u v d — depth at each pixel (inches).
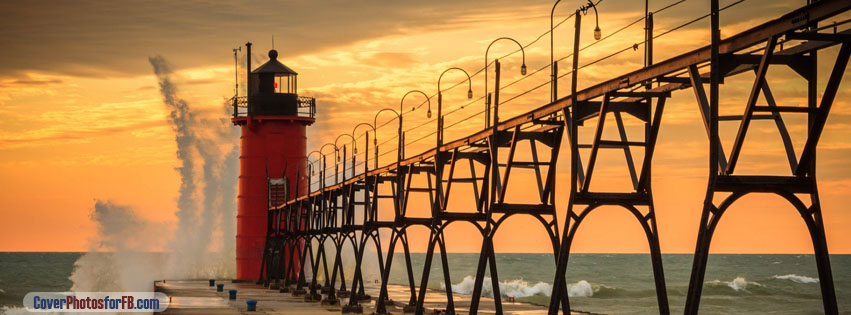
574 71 1086.4
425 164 1897.1
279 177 3284.9
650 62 964.0
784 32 711.7
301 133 3351.4
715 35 786.8
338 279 3885.3
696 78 832.9
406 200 1787.6
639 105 1042.1
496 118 1364.4
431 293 2502.5
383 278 1806.1
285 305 2160.4
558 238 1332.4
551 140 1317.7
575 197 1061.8
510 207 1349.7
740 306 3390.7
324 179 2561.5
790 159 789.2
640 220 1053.8
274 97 3304.6
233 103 3390.7
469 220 1583.4
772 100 802.2
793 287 4242.1
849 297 3821.4
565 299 1083.9
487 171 1561.3
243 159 3326.8
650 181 1051.3
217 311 1969.7
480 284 1374.3
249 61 3395.7
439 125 1621.6
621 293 3951.8
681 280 5027.1
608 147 1063.0
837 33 717.9
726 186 777.6
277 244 3147.1
